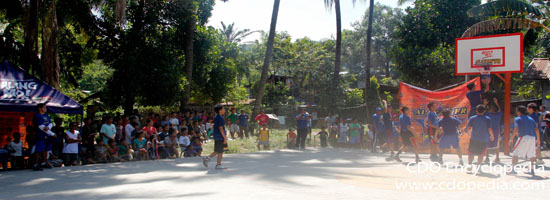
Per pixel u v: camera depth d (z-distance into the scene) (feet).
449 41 117.80
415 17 119.75
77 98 77.41
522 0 60.18
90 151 39.37
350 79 138.62
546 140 50.55
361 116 92.22
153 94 69.82
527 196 19.94
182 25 75.92
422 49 113.91
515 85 101.50
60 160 35.63
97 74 119.34
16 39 66.13
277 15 79.66
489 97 44.93
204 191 20.86
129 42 68.33
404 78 118.93
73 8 65.31
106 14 70.23
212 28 89.40
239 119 66.90
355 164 34.94
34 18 45.44
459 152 33.63
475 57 49.14
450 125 33.71
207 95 99.35
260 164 34.94
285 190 21.18
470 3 114.73
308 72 139.64
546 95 66.18
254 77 169.48
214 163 35.99
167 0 68.54
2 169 32.91
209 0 84.74
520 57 46.21
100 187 22.63
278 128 93.04
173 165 34.63
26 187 23.08
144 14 70.33
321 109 100.89
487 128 29.94
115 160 39.52
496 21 55.31
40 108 32.68
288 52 140.56
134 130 44.98
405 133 37.32
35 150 32.09
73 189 22.06
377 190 21.43
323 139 59.41
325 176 27.02
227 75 97.04
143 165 35.17
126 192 20.80
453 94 47.01
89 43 72.18
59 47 70.03
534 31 77.20
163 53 69.92
